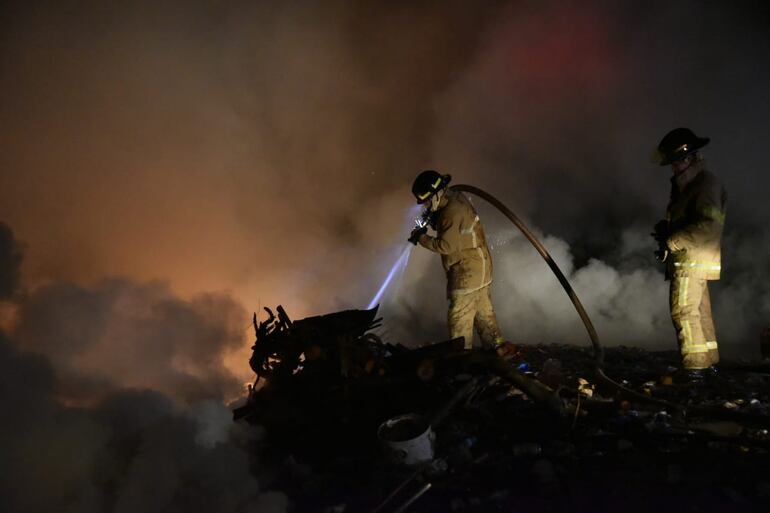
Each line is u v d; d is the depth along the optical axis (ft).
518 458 10.48
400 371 13.51
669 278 14.61
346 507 9.45
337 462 11.13
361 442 12.01
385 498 9.55
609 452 10.33
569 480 9.50
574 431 11.24
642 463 9.80
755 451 9.77
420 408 12.59
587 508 8.66
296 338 13.60
